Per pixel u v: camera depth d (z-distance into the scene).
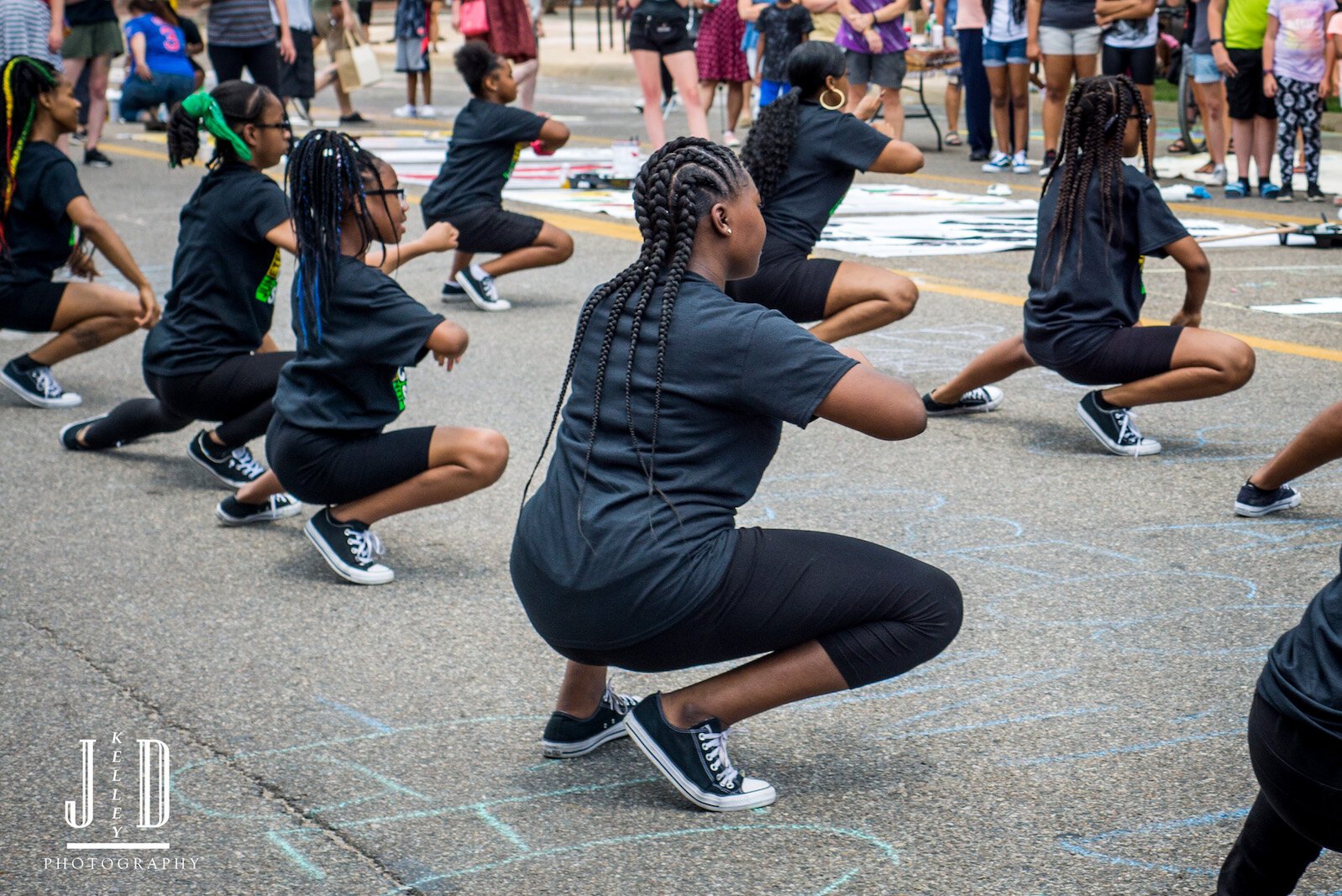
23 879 2.84
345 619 4.11
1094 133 5.32
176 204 11.64
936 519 4.77
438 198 8.10
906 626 2.96
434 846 2.94
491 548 4.67
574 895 2.75
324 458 4.29
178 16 16.11
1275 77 10.84
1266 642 3.79
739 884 2.78
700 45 14.31
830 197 6.05
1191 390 5.25
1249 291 8.16
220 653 3.88
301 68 15.22
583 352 2.99
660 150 2.93
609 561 2.85
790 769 3.23
